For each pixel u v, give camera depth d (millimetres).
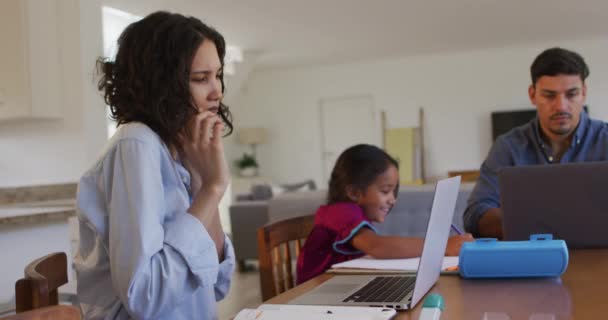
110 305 1051
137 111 1079
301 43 8227
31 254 3055
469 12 6922
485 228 1943
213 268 1010
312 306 1017
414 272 1336
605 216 1481
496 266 1224
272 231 1628
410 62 9852
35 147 4059
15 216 2793
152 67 1062
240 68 8492
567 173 1491
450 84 9672
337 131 10359
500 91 9438
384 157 1752
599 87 8984
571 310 948
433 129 9766
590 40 8977
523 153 2105
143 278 938
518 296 1068
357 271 1389
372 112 10102
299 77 10547
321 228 1678
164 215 1048
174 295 968
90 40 3986
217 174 1085
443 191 1062
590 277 1203
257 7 6176
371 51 9156
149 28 1081
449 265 1400
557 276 1224
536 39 8789
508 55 9375
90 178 1030
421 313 927
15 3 3658
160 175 1020
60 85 3928
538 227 1510
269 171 10750
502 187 1531
